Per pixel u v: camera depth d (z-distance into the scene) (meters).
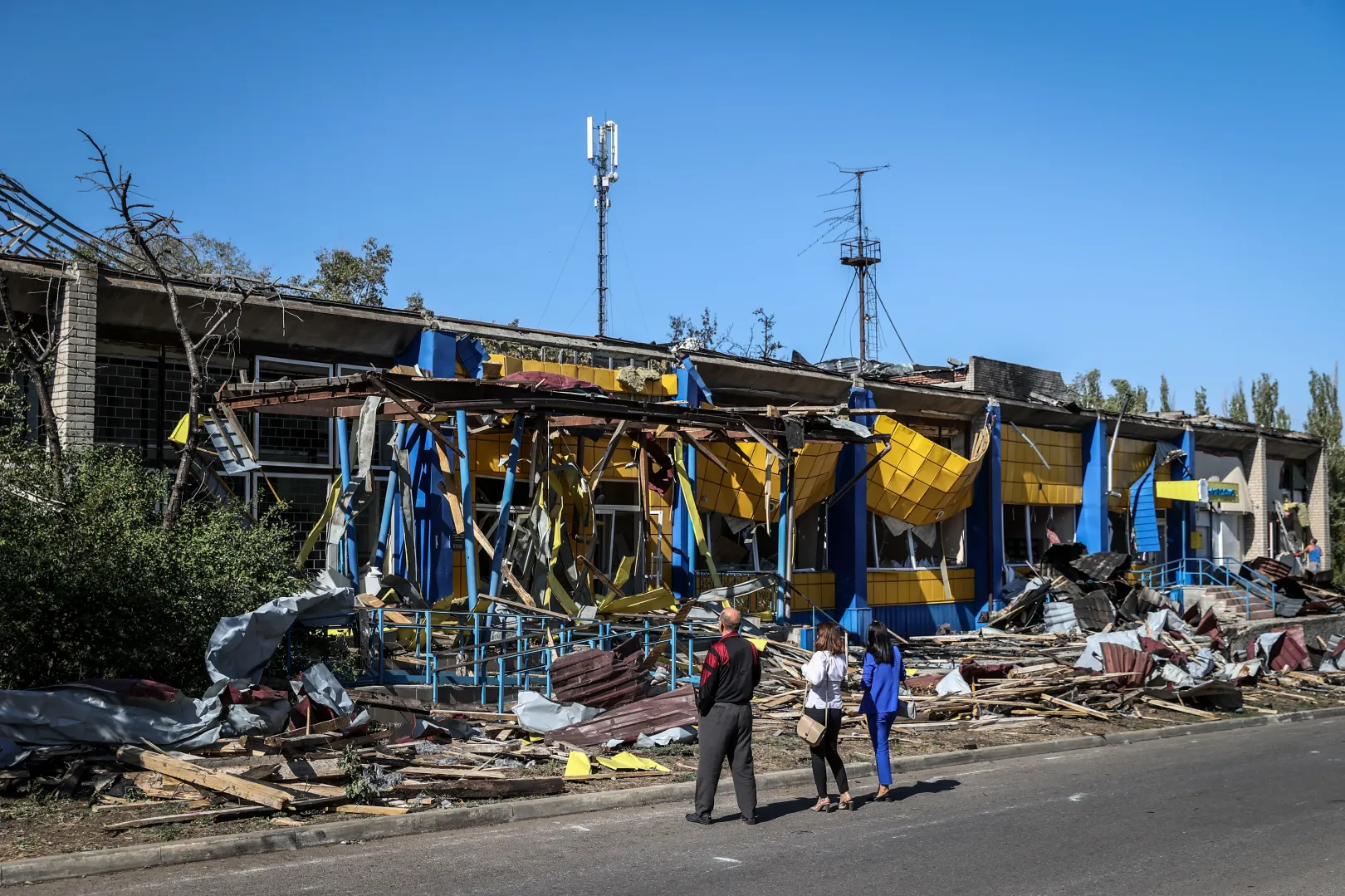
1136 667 19.86
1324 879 7.95
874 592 26.77
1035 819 10.05
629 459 22.06
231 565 13.19
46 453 12.88
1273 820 10.20
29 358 13.42
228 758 10.28
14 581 10.84
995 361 30.84
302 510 17.92
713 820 9.70
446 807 9.40
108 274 15.41
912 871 7.98
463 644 15.85
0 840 7.79
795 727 14.41
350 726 10.91
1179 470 36.47
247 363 17.39
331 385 15.03
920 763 13.25
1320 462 43.75
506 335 19.72
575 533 20.84
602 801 10.20
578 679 13.48
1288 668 24.75
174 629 11.95
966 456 29.33
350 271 34.84
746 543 24.31
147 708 10.46
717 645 9.62
